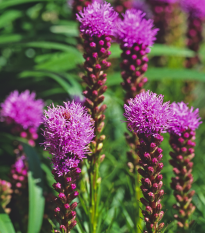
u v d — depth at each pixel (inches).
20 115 28.5
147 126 20.9
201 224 25.9
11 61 49.4
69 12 54.2
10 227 23.8
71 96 29.9
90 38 22.5
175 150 23.3
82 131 20.4
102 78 23.0
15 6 44.4
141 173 21.4
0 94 41.6
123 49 24.8
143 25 24.2
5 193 25.2
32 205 24.6
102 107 22.7
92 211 22.6
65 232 21.0
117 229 25.4
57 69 41.8
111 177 30.2
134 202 24.2
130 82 24.9
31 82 41.8
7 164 33.0
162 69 34.7
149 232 21.4
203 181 29.6
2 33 47.6
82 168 24.1
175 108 22.8
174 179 23.5
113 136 35.7
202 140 36.0
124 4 37.4
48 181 28.9
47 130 20.4
